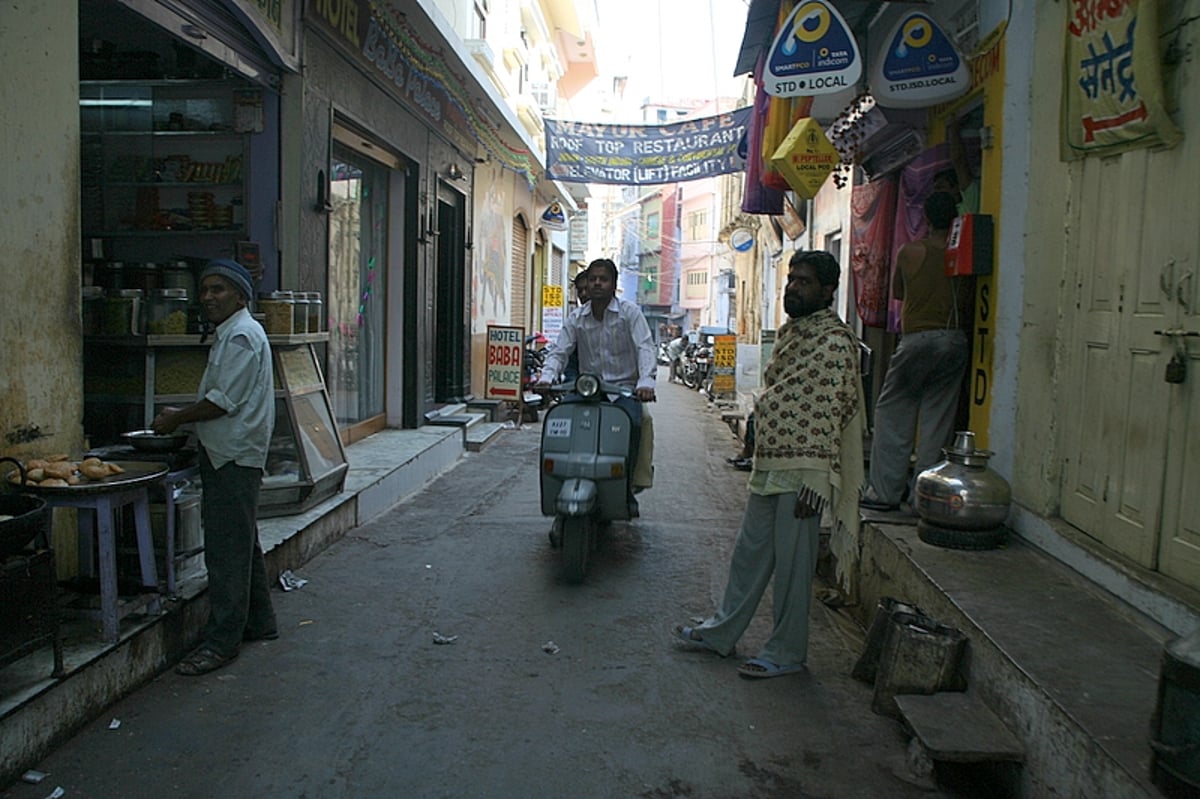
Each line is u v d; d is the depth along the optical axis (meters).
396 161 9.13
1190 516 3.43
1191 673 2.26
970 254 5.13
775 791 3.15
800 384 4.02
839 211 10.53
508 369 12.63
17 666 3.31
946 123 6.11
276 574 5.18
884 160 7.48
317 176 6.81
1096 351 4.15
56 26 3.79
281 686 3.86
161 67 6.43
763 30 7.83
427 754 3.32
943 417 5.46
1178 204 3.52
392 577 5.44
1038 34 4.73
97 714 3.46
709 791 3.14
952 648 3.58
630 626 4.74
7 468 3.53
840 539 4.10
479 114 11.41
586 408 5.60
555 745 3.43
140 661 3.75
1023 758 3.05
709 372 20.30
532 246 18.20
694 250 49.91
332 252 7.84
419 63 8.73
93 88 6.45
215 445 3.92
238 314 4.02
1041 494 4.57
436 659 4.22
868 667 4.05
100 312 5.21
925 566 4.29
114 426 5.45
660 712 3.74
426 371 10.04
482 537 6.43
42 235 3.76
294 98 6.45
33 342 3.72
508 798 3.05
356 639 4.44
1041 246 4.64
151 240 6.59
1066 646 3.31
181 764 3.18
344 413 8.44
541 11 19.03
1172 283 3.55
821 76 5.80
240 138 6.53
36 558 3.05
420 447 8.45
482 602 5.05
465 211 11.84
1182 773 2.26
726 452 11.17
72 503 3.42
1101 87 3.97
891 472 5.51
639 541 6.51
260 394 3.99
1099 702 2.84
